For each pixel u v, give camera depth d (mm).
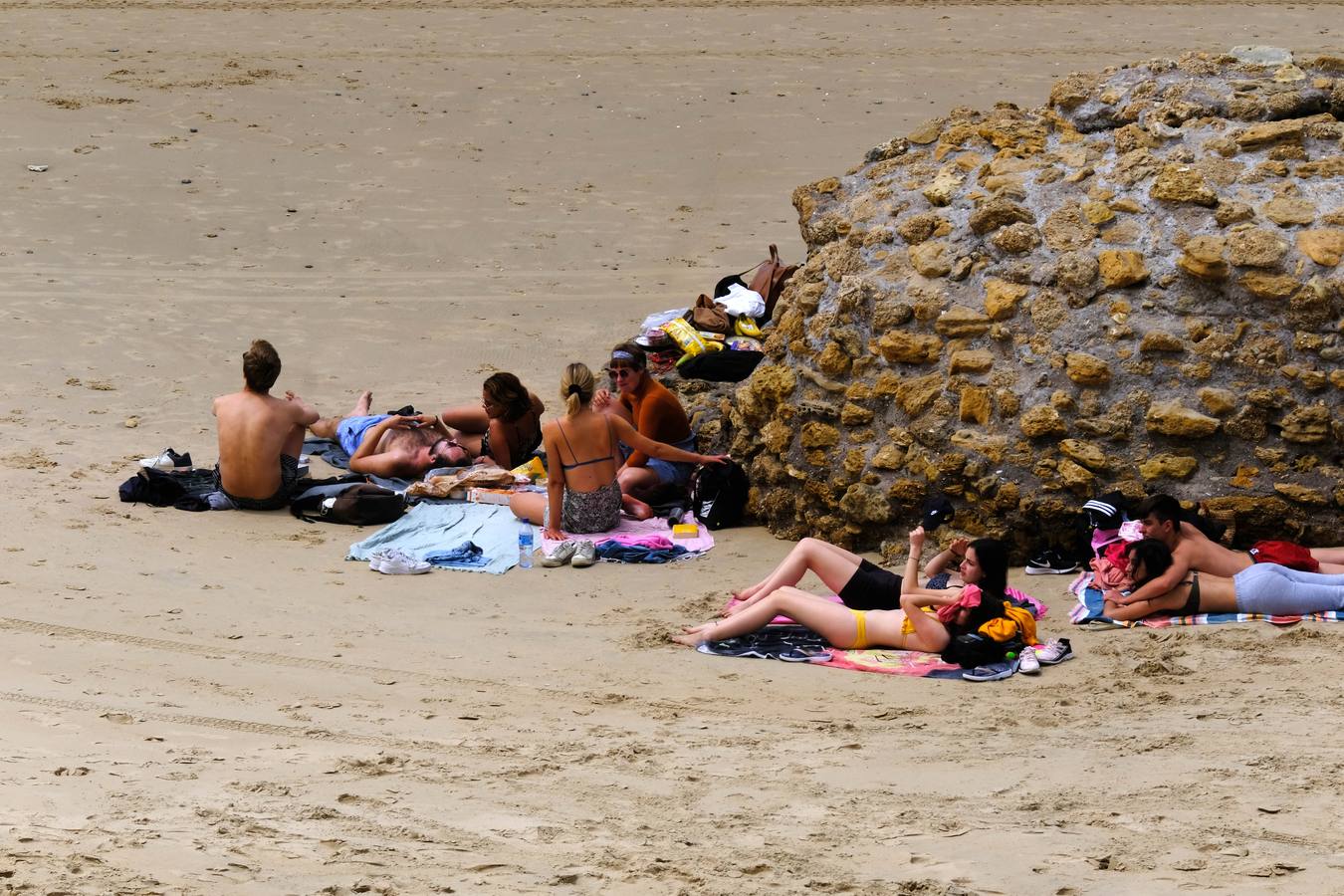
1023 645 28328
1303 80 37938
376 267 62219
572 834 18547
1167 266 34312
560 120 79562
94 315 55156
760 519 38406
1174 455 33500
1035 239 35719
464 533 36250
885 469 35562
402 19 96312
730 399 41156
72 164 70938
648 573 34188
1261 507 33000
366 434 41188
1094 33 95500
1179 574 30125
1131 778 21016
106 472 40125
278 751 21891
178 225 65250
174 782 19797
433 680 26594
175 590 31391
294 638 28734
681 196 70688
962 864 17469
